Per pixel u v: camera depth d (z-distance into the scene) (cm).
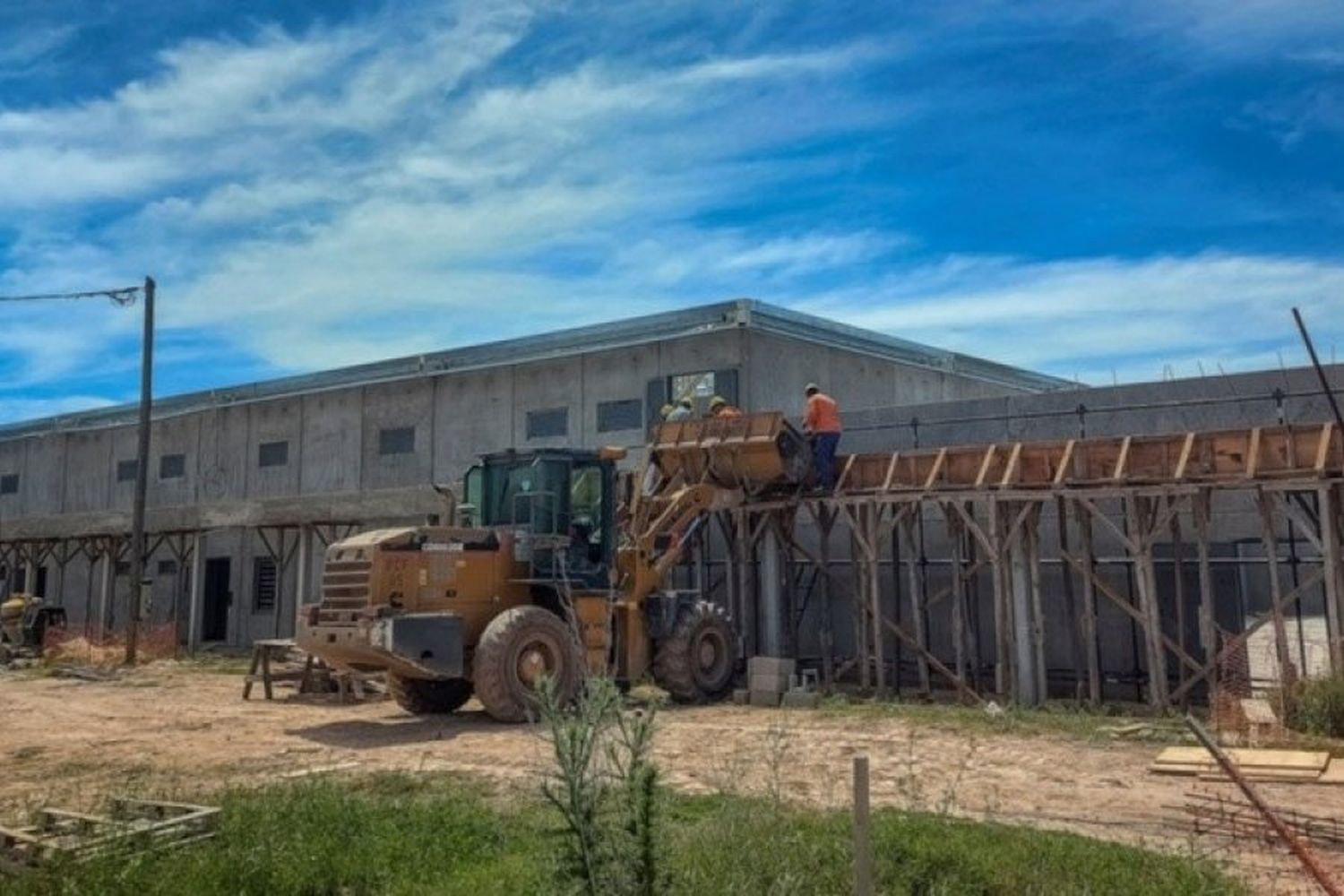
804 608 2055
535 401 2958
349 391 3375
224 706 1773
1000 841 716
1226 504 1794
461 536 1552
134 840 730
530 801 890
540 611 1520
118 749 1309
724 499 1977
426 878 678
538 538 1602
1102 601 1878
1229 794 982
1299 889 682
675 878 545
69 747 1328
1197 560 1809
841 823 727
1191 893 632
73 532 3322
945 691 1922
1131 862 683
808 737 1347
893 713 1576
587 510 1702
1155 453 1641
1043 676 1675
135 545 2650
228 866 680
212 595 3588
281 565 2983
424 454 3166
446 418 3138
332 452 3388
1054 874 655
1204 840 820
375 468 3269
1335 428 1503
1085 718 1498
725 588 2223
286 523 2855
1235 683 1527
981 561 1803
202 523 3014
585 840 505
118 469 4059
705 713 1616
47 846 720
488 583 1557
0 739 1401
